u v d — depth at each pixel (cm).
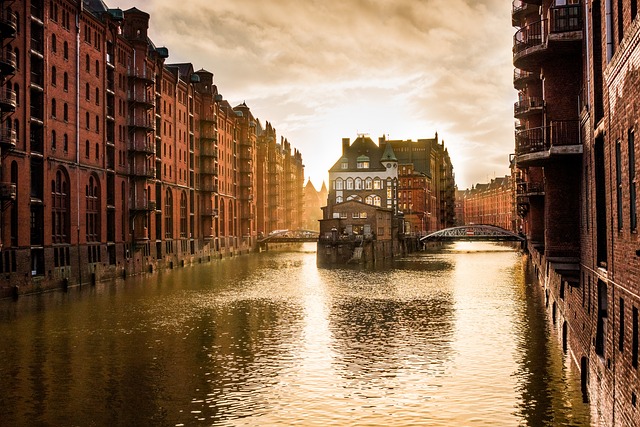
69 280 5522
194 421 2008
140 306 4416
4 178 4591
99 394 2288
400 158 17062
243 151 12288
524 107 4538
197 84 10019
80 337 3291
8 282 4628
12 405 2162
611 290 1595
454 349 2962
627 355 1391
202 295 5084
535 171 4769
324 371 2594
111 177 6562
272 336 3322
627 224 1368
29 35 4922
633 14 1289
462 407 2116
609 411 1650
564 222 2472
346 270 7806
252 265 8875
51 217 5275
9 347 3048
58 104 5425
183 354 2903
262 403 2186
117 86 6712
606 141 1652
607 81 1599
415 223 15550
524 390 2288
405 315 3997
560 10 2212
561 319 3078
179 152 8788
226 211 11231
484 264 8738
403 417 2033
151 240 7619
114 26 6562
